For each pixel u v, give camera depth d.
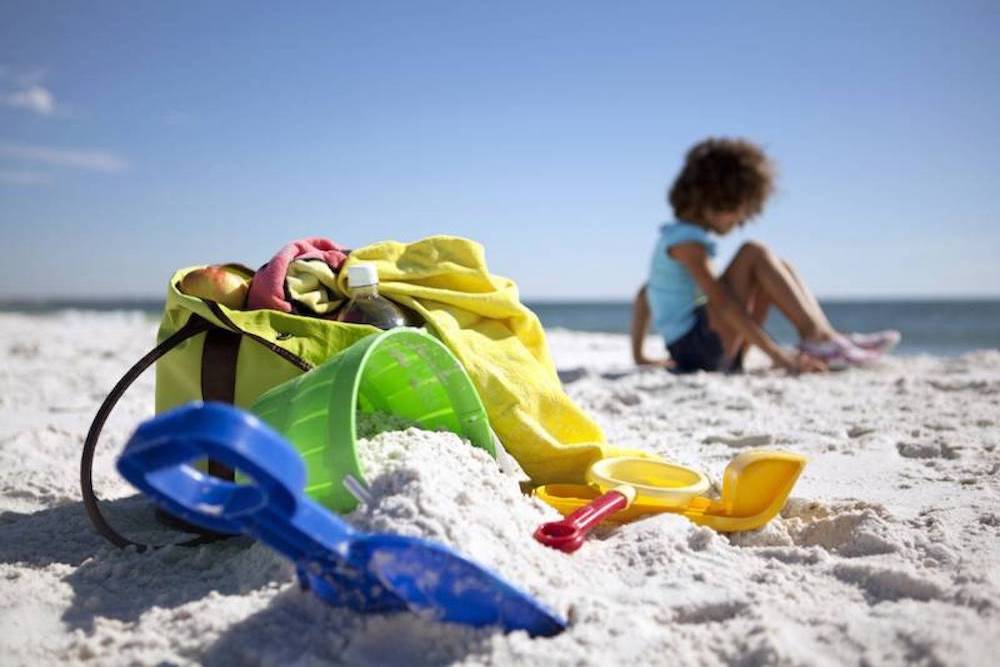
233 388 1.87
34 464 2.54
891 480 2.24
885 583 1.43
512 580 1.34
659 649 1.20
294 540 1.15
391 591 1.21
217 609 1.35
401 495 1.43
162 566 1.65
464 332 2.16
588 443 2.06
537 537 1.58
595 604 1.32
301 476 1.03
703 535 1.67
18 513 2.06
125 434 3.08
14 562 1.69
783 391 4.02
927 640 1.16
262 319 1.88
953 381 4.20
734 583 1.47
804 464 1.83
